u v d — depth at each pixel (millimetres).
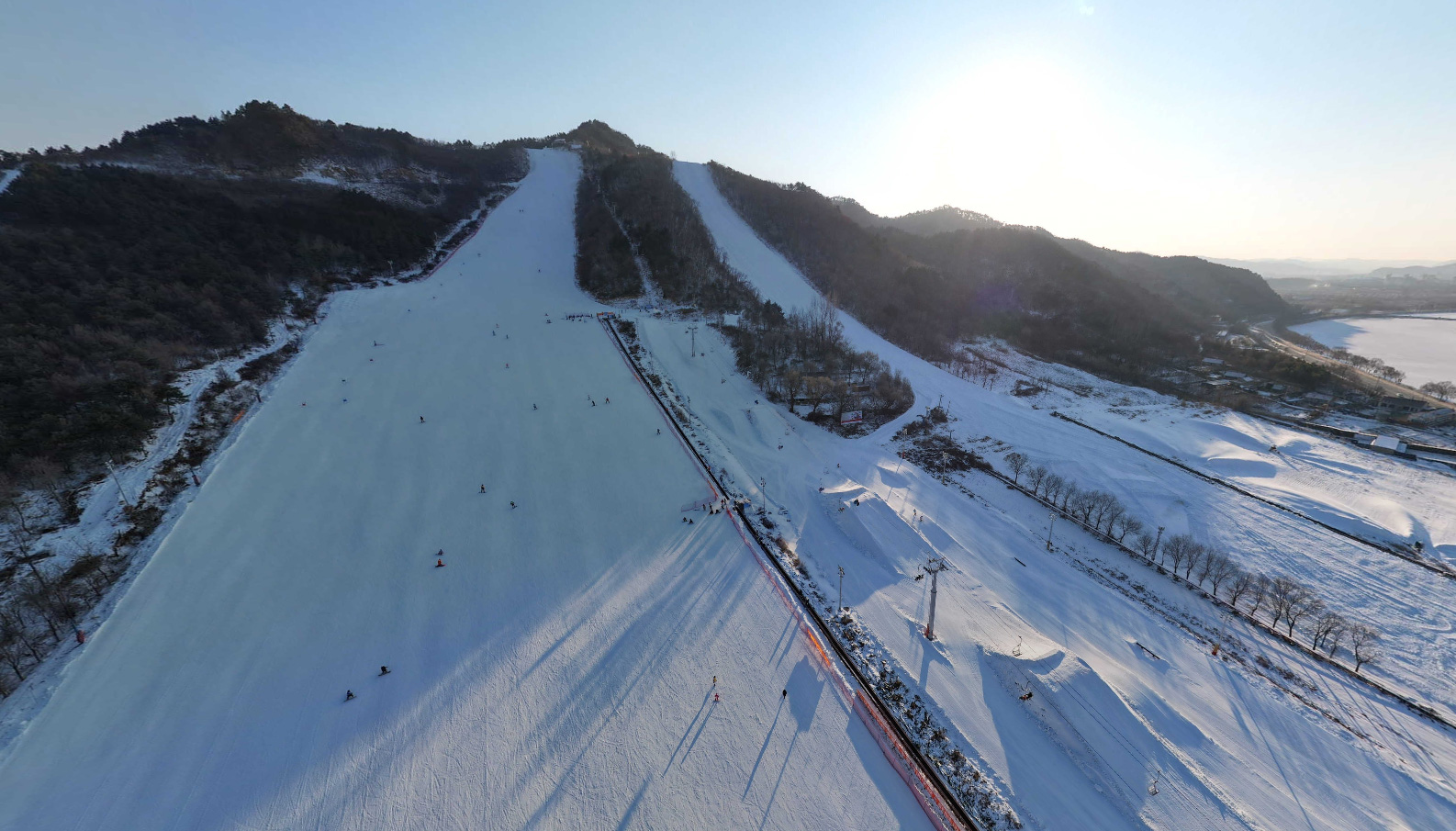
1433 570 69312
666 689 47062
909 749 42781
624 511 69312
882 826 37750
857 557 65875
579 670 48469
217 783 38969
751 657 50344
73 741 41094
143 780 38938
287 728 42812
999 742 44031
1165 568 69750
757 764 41406
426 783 39469
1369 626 61531
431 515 66938
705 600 56562
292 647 49500
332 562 59250
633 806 38406
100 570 54781
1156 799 40281
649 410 93500
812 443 93875
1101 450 99375
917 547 68062
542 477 74750
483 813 37844
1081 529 77375
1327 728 48156
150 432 71500
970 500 81625
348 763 40562
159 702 44281
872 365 118750
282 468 73062
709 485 75125
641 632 52531
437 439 81750
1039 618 58875
